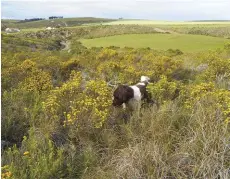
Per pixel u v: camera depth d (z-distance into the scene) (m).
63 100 5.57
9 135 5.18
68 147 4.82
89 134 5.04
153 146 4.18
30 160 4.07
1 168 3.71
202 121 4.48
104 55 13.20
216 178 3.65
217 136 4.07
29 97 6.61
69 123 4.89
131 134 4.84
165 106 5.44
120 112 6.08
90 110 5.14
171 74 10.35
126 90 6.23
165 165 3.90
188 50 31.48
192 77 10.26
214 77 8.52
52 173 4.00
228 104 4.63
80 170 4.31
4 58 10.81
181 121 5.02
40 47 34.72
